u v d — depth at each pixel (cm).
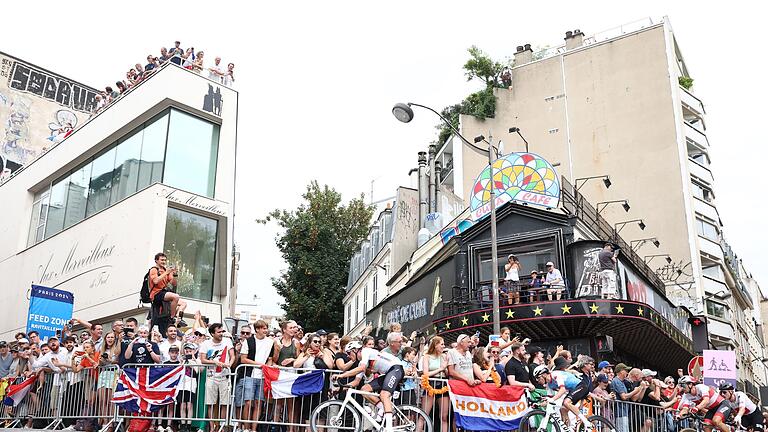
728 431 1355
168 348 1170
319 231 3944
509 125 3800
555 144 3678
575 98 3706
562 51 3938
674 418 1392
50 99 3747
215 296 2269
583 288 2047
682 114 3578
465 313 2089
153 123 2297
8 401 1248
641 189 3438
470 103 3953
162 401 1059
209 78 2388
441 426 1075
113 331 1216
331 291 3956
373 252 3609
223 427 1034
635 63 3628
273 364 1104
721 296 3450
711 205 3559
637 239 3372
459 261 2308
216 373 1069
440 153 4144
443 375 1117
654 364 2739
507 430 1084
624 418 1235
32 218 2833
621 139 3547
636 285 2220
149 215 2117
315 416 988
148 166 2252
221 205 2302
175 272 1338
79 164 2627
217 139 2373
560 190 2328
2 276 2838
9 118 3559
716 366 1675
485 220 2308
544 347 2162
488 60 4000
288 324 1130
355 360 1099
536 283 2036
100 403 1108
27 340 1345
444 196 3456
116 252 2200
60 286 2439
